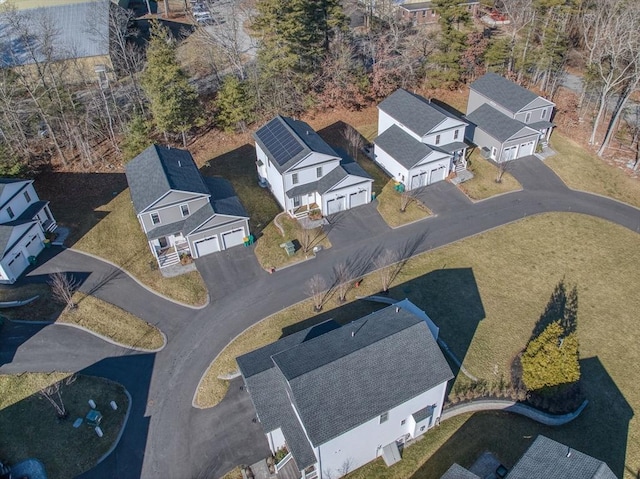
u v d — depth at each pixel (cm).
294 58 5697
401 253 4447
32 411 3272
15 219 4388
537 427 3166
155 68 5247
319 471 2773
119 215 4872
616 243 4572
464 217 4856
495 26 8169
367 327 3100
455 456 2989
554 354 3155
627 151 5675
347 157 5169
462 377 3425
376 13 7944
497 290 4094
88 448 3072
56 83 5397
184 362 3584
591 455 3030
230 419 3222
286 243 4469
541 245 4541
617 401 3325
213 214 4253
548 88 6725
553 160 5597
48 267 4350
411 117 5359
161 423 3212
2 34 6269
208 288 4159
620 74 5534
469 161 5575
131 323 3866
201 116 5791
